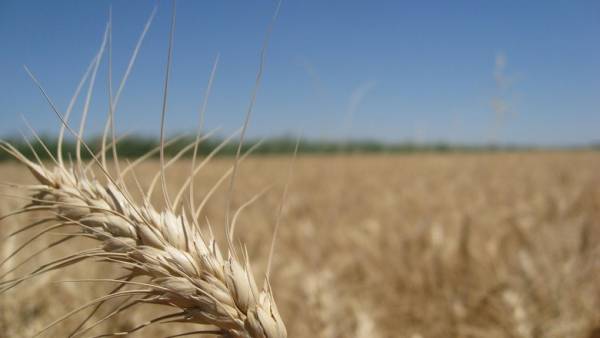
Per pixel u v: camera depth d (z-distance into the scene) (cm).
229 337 17
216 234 74
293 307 42
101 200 18
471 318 48
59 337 32
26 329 32
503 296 46
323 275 44
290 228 81
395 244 63
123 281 17
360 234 72
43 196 18
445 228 71
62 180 18
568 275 47
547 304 45
